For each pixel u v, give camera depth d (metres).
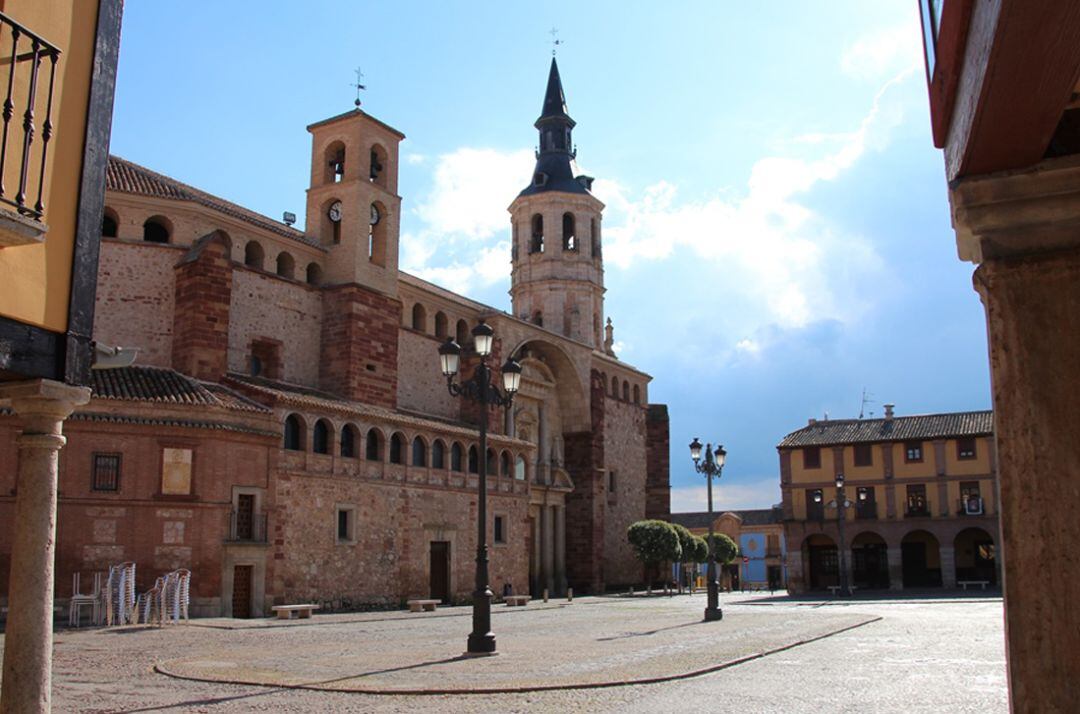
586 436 74.25
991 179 5.47
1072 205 5.37
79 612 32.78
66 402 8.62
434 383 60.94
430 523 50.38
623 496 81.31
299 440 42.97
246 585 38.78
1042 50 4.16
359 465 45.91
